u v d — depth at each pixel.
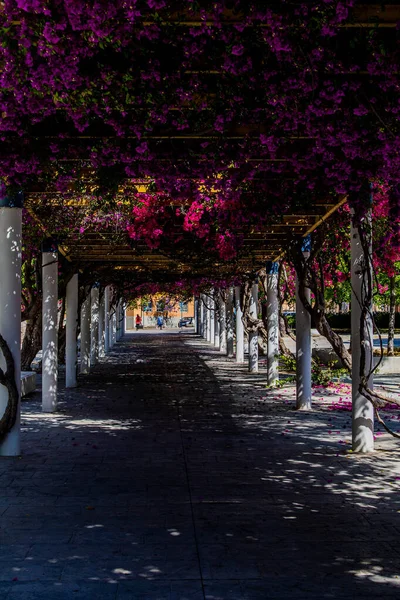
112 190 7.93
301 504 6.65
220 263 15.80
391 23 5.18
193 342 38.84
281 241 13.45
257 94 6.04
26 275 17.33
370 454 8.88
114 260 16.66
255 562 5.12
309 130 6.25
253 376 19.59
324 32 5.02
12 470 8.05
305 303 12.30
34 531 5.83
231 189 8.73
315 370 16.98
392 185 7.12
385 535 5.75
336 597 4.51
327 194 8.98
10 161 7.11
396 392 14.84
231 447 9.37
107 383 17.81
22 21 4.99
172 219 11.90
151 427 10.98
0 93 6.14
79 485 7.36
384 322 38.03
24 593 4.56
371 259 9.19
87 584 4.71
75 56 5.30
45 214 11.41
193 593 4.56
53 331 12.72
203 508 6.52
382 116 6.02
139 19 5.09
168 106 6.09
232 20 5.16
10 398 8.79
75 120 6.20
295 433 10.43
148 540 5.61
